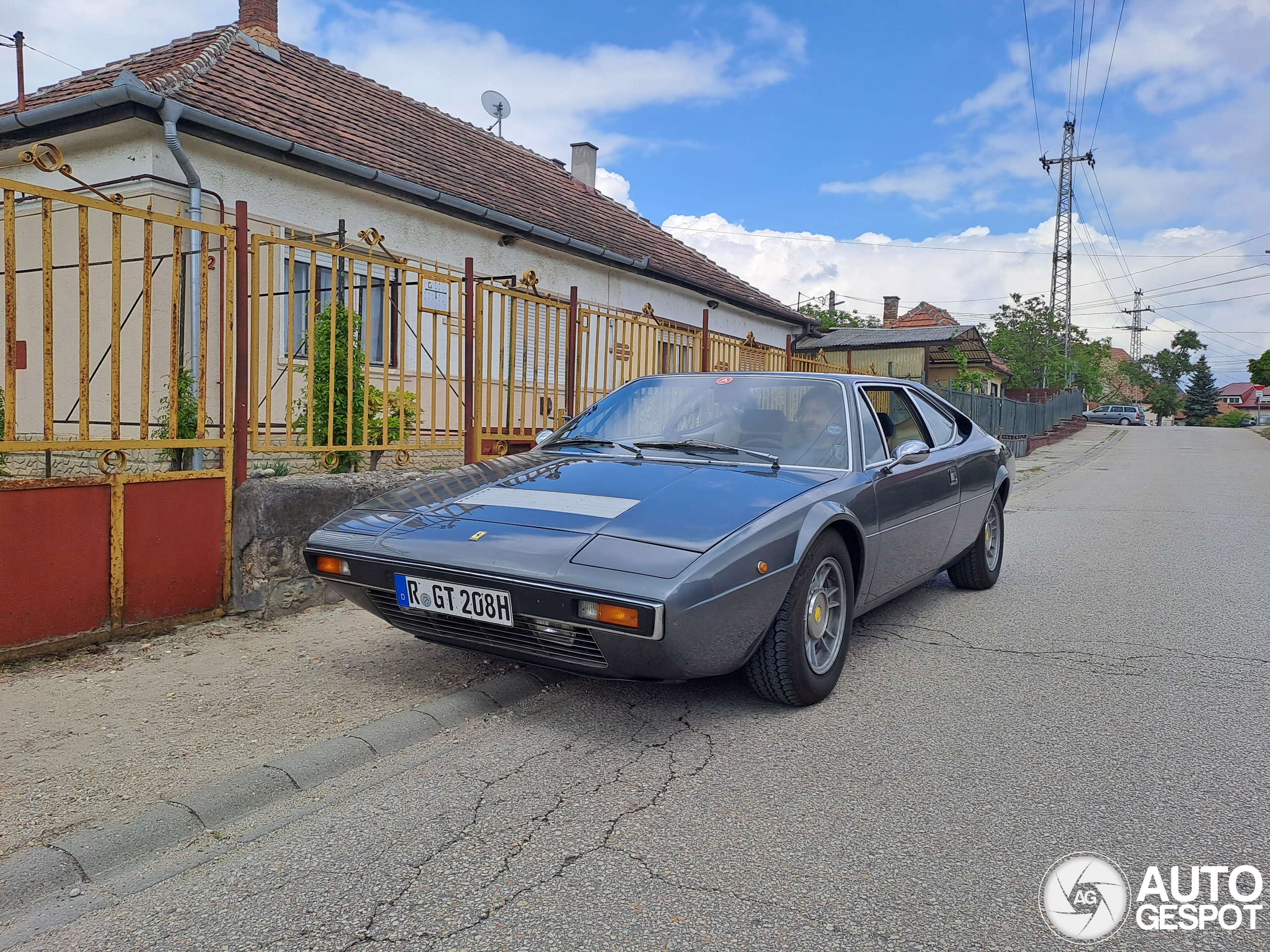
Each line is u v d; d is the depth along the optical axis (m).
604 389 7.57
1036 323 43.34
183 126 7.56
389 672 3.78
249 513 4.51
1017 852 2.43
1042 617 5.20
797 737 3.26
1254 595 5.82
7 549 3.63
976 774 2.94
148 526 4.13
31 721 3.14
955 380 32.28
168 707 3.32
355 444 5.60
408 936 2.01
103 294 7.93
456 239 10.66
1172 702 3.70
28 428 8.48
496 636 3.19
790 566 3.28
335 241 9.15
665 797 2.74
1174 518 9.84
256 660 3.90
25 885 2.18
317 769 2.86
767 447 4.11
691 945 1.98
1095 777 2.93
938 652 4.44
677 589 2.82
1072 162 46.72
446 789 2.79
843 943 2.00
